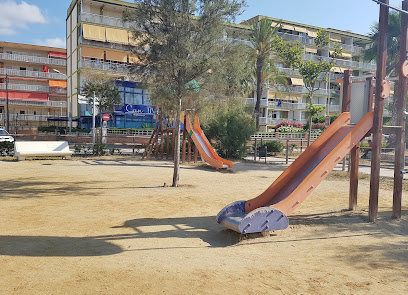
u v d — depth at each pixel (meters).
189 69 10.80
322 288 3.87
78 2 45.47
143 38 11.20
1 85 57.09
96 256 4.85
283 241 5.87
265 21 36.03
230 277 4.15
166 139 23.42
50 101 60.19
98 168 16.17
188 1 10.91
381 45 7.32
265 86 47.66
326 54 62.50
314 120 50.06
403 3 7.57
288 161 23.05
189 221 7.07
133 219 7.10
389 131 7.55
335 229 6.69
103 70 43.84
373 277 4.22
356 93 8.57
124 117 43.81
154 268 4.42
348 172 15.66
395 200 7.63
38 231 6.06
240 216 6.28
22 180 12.08
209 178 13.79
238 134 22.81
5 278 3.95
